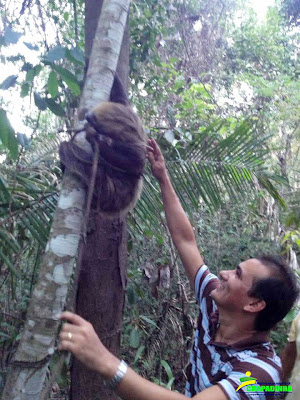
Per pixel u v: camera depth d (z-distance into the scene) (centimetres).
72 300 184
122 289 314
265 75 1064
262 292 219
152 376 484
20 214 298
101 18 227
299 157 888
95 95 219
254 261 230
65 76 241
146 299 532
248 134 371
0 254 272
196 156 369
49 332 189
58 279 193
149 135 386
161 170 297
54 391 446
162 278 510
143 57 598
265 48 1067
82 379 304
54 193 307
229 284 228
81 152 216
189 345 544
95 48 224
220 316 237
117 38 225
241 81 990
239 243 654
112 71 224
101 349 176
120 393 179
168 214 298
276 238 652
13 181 299
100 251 301
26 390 183
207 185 368
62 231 200
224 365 218
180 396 184
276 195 402
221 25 1050
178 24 856
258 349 223
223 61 1047
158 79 653
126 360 496
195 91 743
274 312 222
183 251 294
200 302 275
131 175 251
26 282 449
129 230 422
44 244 297
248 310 224
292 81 1000
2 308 430
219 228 667
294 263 606
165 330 516
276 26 1085
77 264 187
